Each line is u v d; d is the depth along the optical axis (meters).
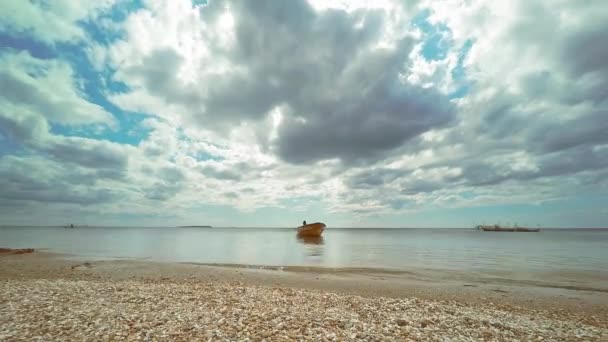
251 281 20.11
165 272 23.23
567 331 10.33
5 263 26.48
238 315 10.33
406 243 76.81
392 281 21.28
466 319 11.02
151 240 86.12
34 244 57.94
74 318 9.33
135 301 12.03
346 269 27.02
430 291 18.08
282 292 15.47
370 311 11.85
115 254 39.75
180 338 7.94
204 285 17.22
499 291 18.34
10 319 9.06
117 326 8.69
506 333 9.72
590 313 13.66
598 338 9.67
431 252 48.59
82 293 13.25
